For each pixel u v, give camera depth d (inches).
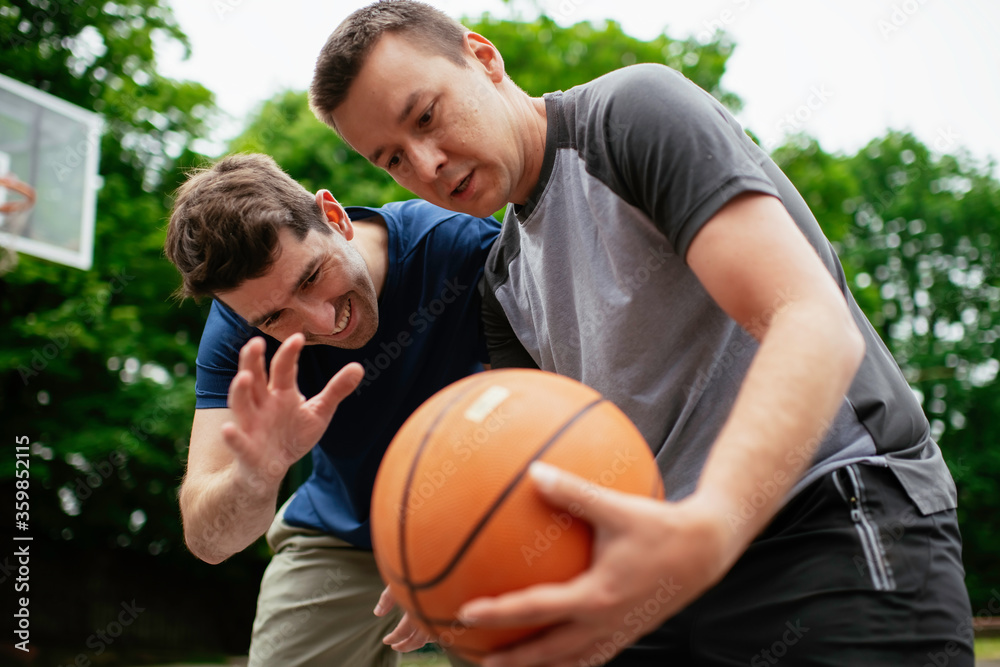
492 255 88.1
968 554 612.1
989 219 775.1
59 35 438.3
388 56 64.8
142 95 451.5
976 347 729.0
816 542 62.1
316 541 107.4
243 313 79.4
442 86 65.4
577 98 70.5
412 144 66.0
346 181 433.7
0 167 302.0
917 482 62.6
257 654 109.6
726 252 49.3
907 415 65.6
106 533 468.1
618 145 58.9
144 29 458.3
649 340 67.3
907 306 800.3
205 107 467.5
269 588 110.6
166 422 416.5
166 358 437.1
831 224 506.6
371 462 100.2
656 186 54.7
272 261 74.9
